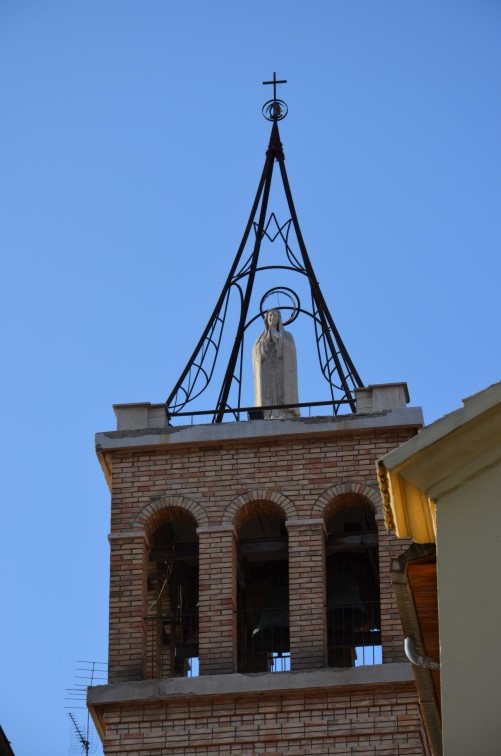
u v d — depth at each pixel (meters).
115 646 37.72
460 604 20.44
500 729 19.69
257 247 42.91
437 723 25.52
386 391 39.75
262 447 39.47
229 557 38.41
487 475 21.27
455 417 21.47
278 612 38.28
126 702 36.59
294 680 36.44
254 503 38.91
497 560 20.64
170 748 36.25
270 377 41.44
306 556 38.19
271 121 44.22
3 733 35.66
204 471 39.34
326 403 40.31
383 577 37.72
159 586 39.72
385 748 35.81
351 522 39.84
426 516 21.91
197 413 40.31
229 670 37.28
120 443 39.59
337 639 37.94
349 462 39.09
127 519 39.00
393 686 36.25
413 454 21.45
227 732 36.25
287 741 36.06
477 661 20.11
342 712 36.19
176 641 39.31
